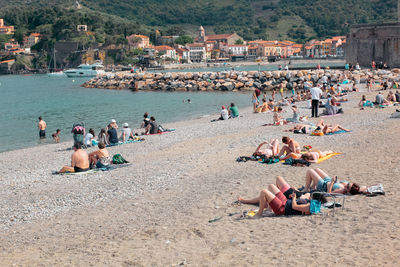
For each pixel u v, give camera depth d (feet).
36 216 46.14
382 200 38.01
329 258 27.37
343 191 40.70
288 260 27.86
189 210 42.83
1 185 62.13
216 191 48.37
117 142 93.91
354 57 301.02
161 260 30.76
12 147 109.29
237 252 30.45
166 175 58.54
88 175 62.95
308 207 36.27
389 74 235.20
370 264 25.89
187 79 296.30
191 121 136.46
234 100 206.08
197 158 67.72
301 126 83.05
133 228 39.40
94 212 45.65
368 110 110.73
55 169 71.72
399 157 54.34
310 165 56.24
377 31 279.90
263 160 60.03
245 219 37.78
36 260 33.63
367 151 60.54
